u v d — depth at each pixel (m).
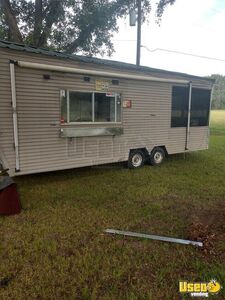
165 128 7.89
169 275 2.83
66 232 3.69
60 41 13.98
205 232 3.58
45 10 13.42
